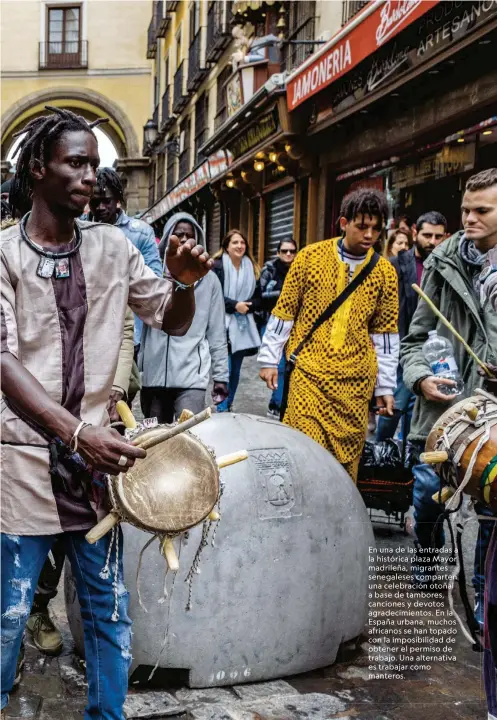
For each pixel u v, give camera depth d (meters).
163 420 5.03
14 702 2.83
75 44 38.84
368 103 9.73
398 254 5.95
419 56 8.16
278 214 16.53
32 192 2.21
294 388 4.10
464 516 2.92
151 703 2.81
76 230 2.22
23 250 2.13
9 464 2.14
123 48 38.53
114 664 2.30
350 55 8.62
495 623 2.61
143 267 2.36
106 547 2.26
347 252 4.10
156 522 2.16
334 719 2.78
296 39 14.70
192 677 2.90
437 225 5.79
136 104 38.94
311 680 3.04
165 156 33.66
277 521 2.93
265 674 2.98
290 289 4.19
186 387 4.77
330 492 3.10
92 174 2.15
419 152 9.52
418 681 3.08
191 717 2.76
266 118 13.30
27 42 38.72
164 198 26.03
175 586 2.86
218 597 2.87
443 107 8.66
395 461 4.61
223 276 7.60
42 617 3.19
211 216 24.73
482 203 3.13
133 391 4.13
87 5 38.62
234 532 2.88
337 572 3.07
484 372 2.72
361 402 4.09
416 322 3.86
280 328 4.25
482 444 2.40
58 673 3.05
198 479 2.26
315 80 10.12
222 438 3.05
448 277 3.59
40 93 38.94
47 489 2.15
